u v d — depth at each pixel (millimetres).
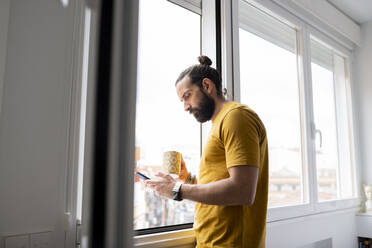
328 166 2385
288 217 1777
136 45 220
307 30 2215
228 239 951
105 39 217
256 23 1836
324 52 2510
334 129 2537
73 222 876
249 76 1746
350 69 2688
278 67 1984
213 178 993
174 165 1074
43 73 871
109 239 200
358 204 2504
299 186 2035
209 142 1012
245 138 900
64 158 887
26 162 821
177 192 947
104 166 207
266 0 1835
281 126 1947
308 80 2170
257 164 899
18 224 793
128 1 221
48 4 898
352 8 2494
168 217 1303
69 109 906
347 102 2650
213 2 1538
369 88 2625
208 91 1079
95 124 214
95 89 217
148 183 1010
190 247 1249
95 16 226
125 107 211
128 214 205
